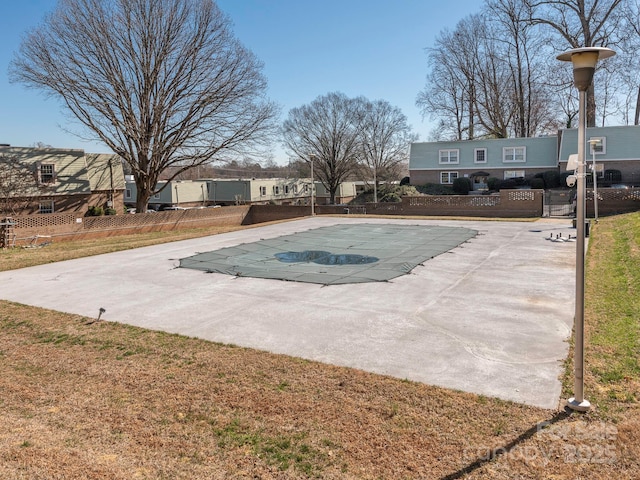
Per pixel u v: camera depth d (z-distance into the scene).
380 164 47.28
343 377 4.75
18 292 9.33
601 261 10.11
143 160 25.11
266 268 10.85
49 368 5.30
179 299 8.25
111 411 4.17
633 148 30.03
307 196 50.66
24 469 3.21
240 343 5.91
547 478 3.04
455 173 36.62
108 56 22.86
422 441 3.53
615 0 30.88
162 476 3.16
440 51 42.19
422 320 6.65
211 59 25.05
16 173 22.14
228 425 3.87
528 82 39.22
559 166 32.31
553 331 6.03
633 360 4.74
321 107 44.06
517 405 4.03
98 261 12.73
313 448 3.49
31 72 21.80
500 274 9.55
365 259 11.69
